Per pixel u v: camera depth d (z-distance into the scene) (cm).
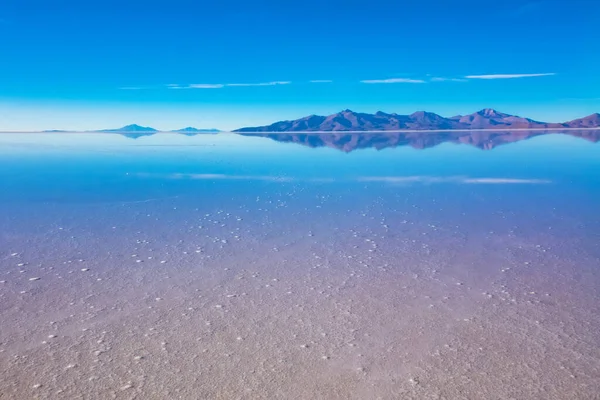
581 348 298
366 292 394
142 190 955
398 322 338
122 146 3073
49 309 357
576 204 775
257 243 543
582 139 3678
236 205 784
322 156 2008
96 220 660
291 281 420
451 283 415
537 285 408
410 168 1427
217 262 472
